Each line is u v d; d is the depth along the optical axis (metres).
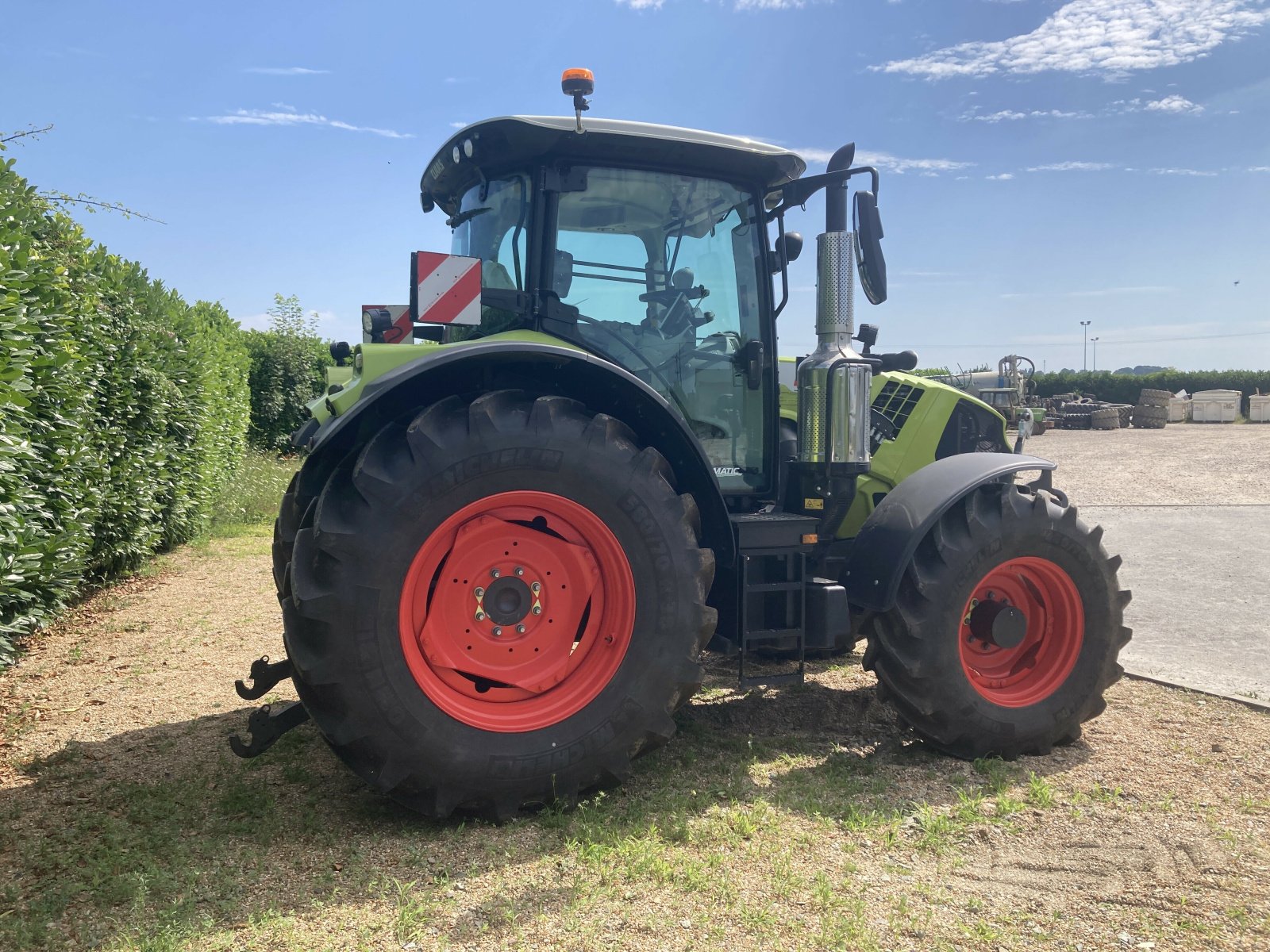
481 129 3.32
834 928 2.27
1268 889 2.49
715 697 4.30
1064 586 3.60
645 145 3.40
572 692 3.02
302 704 2.98
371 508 2.75
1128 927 2.31
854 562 3.48
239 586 7.00
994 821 2.93
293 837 2.80
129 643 5.37
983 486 3.54
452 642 2.94
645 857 2.62
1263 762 3.45
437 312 3.18
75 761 3.49
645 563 3.01
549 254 3.39
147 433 7.21
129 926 2.29
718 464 3.77
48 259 5.15
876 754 3.58
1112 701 4.24
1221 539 8.88
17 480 4.51
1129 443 21.59
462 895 2.44
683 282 3.64
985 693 3.48
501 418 2.90
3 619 4.79
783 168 3.69
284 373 16.83
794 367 4.81
